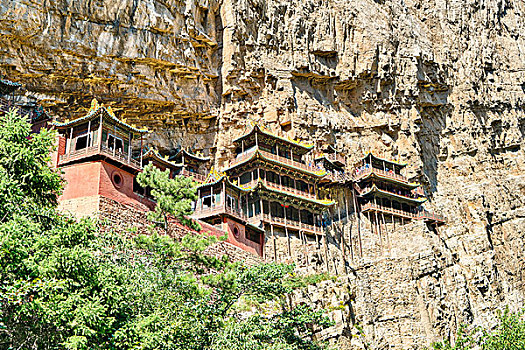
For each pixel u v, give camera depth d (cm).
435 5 8212
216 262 3050
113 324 2141
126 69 5322
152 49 5416
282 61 6538
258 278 2970
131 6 5203
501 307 6191
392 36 7312
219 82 6153
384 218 6394
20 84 4688
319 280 4478
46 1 4703
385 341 4753
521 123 8075
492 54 8206
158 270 2683
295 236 5484
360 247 6062
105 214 3512
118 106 5531
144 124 5841
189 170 5812
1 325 1789
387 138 7019
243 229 4872
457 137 7612
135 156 5484
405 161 7038
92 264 2175
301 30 6744
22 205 2227
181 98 5819
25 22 4606
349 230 6112
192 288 2655
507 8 8919
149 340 2170
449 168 7494
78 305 2005
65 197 3669
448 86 7750
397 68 7269
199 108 5994
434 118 7681
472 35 8206
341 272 5475
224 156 6012
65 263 2048
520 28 8819
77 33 4934
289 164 5741
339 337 4072
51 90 5047
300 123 6378
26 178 2397
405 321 4947
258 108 6234
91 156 3722
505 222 7250
